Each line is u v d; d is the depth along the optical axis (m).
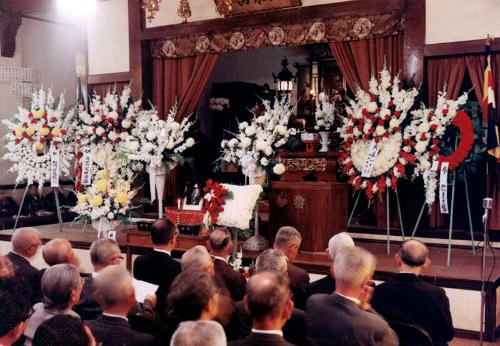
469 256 6.16
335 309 2.57
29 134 7.72
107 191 6.79
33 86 10.49
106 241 3.55
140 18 8.75
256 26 7.88
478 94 6.44
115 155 7.42
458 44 6.52
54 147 7.77
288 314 2.23
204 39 8.32
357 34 7.22
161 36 8.61
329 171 6.26
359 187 6.30
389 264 5.75
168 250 4.05
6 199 9.57
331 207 6.06
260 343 2.15
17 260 3.98
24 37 10.36
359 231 7.21
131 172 7.49
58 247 3.69
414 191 6.83
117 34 8.98
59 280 2.70
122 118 7.69
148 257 4.04
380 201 7.07
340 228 6.27
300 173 6.37
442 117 5.86
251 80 12.09
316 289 3.59
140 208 8.74
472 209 7.10
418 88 6.72
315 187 6.03
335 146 8.17
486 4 6.39
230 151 6.56
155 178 7.23
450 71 6.64
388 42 7.09
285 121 6.33
